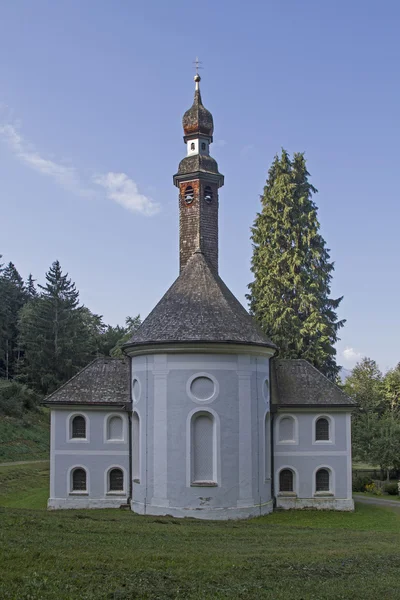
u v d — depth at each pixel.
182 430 30.58
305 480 35.56
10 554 16.66
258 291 53.00
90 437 35.19
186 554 18.95
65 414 35.38
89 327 110.69
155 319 32.91
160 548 19.78
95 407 35.25
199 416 30.97
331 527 30.12
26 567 15.59
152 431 31.28
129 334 82.62
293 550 20.95
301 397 36.22
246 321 33.41
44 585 14.17
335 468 35.81
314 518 32.56
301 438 35.91
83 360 93.62
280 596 14.98
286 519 31.80
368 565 19.05
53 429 35.22
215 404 30.77
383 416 61.28
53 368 90.69
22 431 64.75
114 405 35.16
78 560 16.75
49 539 19.55
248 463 31.16
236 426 31.02
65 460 35.00
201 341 30.62
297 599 14.81
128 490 34.69
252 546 21.53
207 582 15.88
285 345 49.97
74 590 14.06
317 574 17.52
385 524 31.83
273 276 52.22
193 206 36.75
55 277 94.88
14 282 122.00
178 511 30.05
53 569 15.62
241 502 30.72
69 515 26.52
